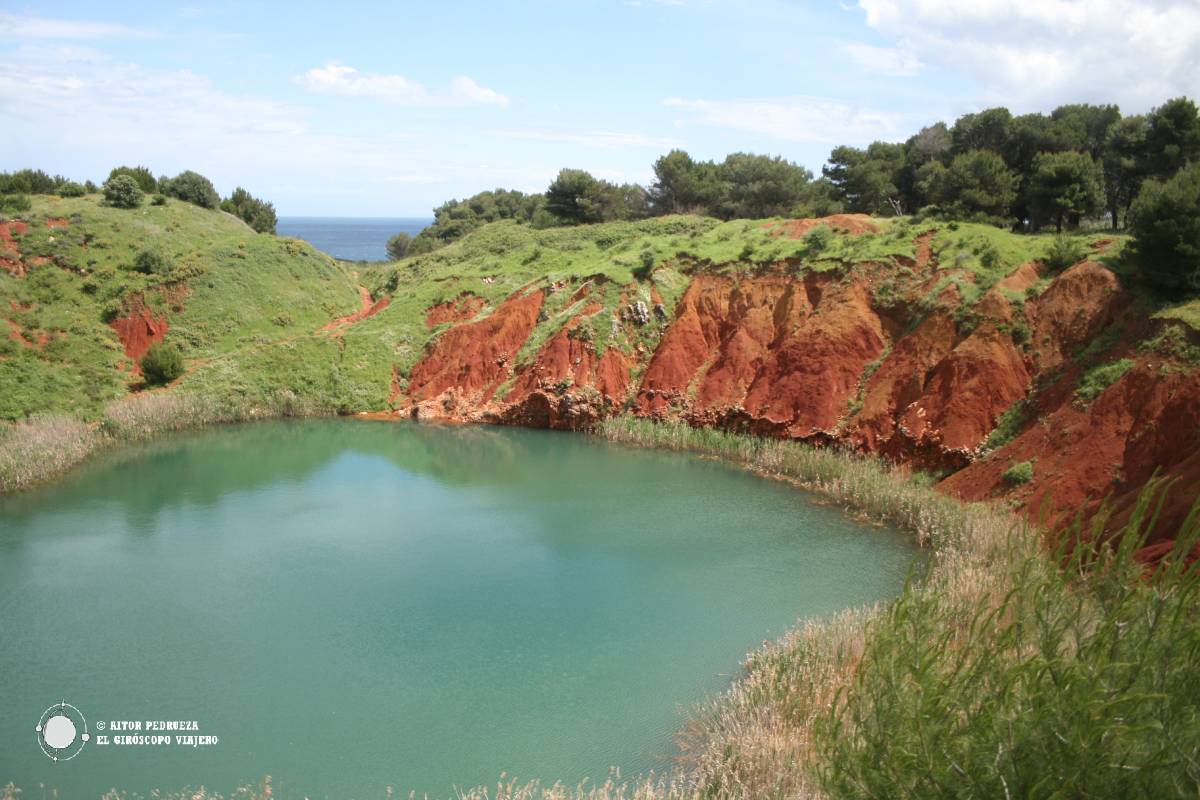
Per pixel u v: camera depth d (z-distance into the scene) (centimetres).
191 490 3231
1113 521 2100
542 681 1775
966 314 3400
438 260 6619
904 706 969
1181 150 4834
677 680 1777
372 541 2667
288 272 5991
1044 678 918
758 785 1257
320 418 4666
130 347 4844
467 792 1386
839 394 3634
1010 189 4753
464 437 4228
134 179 6356
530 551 2575
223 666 1836
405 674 1806
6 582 2303
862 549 2558
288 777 1438
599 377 4403
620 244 5744
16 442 3416
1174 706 838
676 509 2986
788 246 4516
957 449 3064
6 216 5356
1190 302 2775
